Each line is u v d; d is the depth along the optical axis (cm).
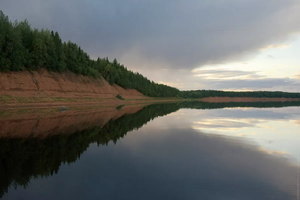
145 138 1436
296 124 2258
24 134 1435
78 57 7412
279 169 838
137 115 3127
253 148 1184
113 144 1244
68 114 2820
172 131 1741
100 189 639
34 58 4844
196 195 608
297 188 666
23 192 617
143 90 12794
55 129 1673
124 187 655
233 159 966
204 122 2355
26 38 5250
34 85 4419
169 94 16725
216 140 1388
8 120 2036
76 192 617
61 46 6206
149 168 832
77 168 823
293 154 1063
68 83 5769
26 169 805
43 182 689
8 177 728
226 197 600
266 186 680
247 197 605
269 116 3150
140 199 576
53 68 5578
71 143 1241
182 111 4153
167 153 1056
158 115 3195
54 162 896
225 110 4534
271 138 1482
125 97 9512
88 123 2088
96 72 8169
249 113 3706
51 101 4338
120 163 890
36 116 2431
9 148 1087
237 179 734
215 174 775
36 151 1052
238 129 1872
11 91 3738
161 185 674
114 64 12275
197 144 1266
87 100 5744
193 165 874
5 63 3956
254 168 848
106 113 3259
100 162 902
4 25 4353
